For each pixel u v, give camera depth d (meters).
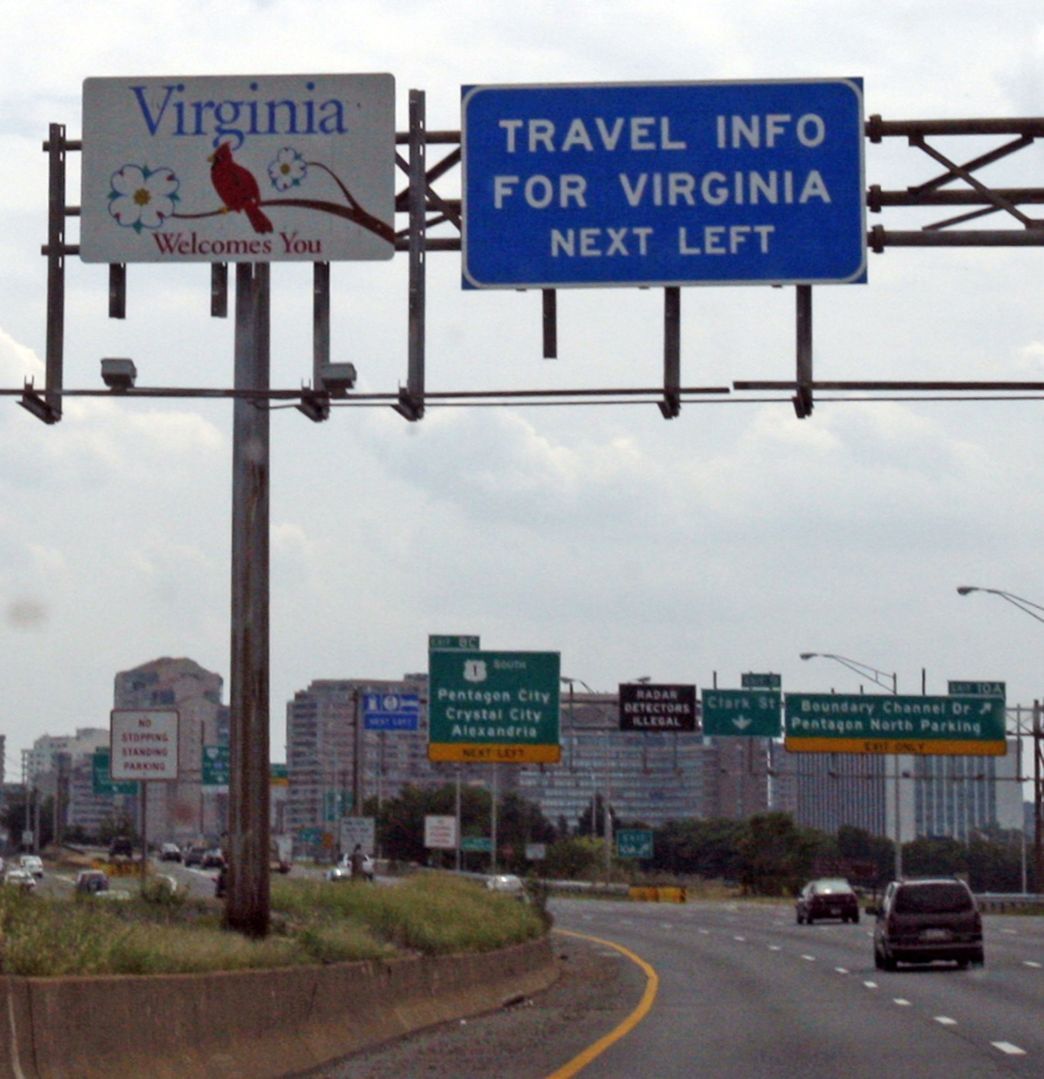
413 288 24.00
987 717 80.44
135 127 24.47
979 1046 25.12
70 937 18.06
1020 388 22.83
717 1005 34.66
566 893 130.38
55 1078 14.37
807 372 22.97
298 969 21.84
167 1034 17.09
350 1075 21.11
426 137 24.22
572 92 23.23
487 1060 23.11
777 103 23.06
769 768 105.62
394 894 43.69
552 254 23.06
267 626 27.31
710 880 199.50
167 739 32.75
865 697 80.88
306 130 24.36
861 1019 30.42
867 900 113.50
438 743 65.69
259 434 27.23
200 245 24.34
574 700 86.88
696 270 22.89
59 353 24.45
